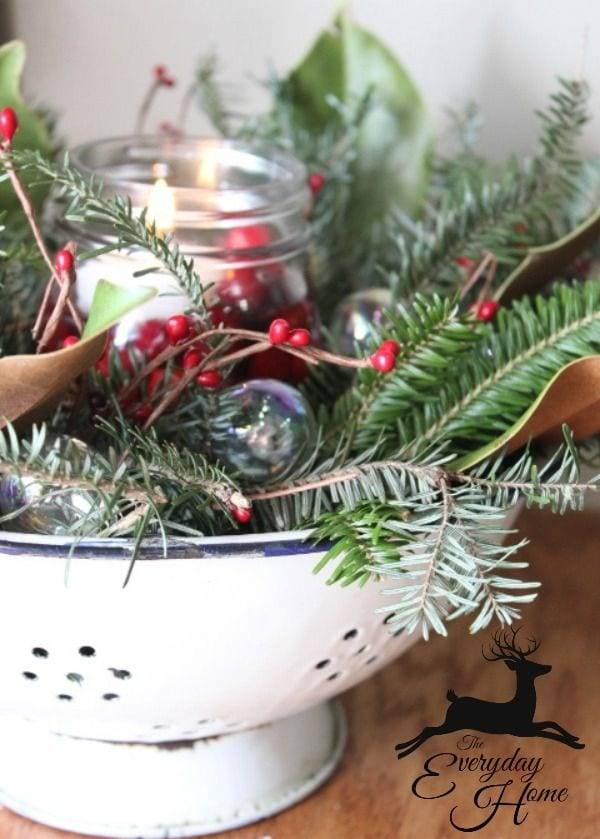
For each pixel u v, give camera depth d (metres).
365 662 0.50
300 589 0.45
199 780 0.53
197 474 0.44
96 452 0.45
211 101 0.67
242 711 0.49
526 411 0.47
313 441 0.47
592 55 0.69
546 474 0.50
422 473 0.45
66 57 0.75
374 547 0.43
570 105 0.61
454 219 0.58
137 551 0.42
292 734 0.55
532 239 0.59
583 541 0.74
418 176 0.65
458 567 0.45
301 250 0.54
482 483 0.45
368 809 0.54
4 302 0.51
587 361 0.45
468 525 0.45
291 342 0.43
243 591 0.44
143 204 0.51
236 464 0.46
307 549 0.44
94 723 0.50
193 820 0.53
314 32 0.72
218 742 0.53
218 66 0.74
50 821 0.53
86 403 0.48
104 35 0.74
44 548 0.43
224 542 0.43
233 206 0.52
